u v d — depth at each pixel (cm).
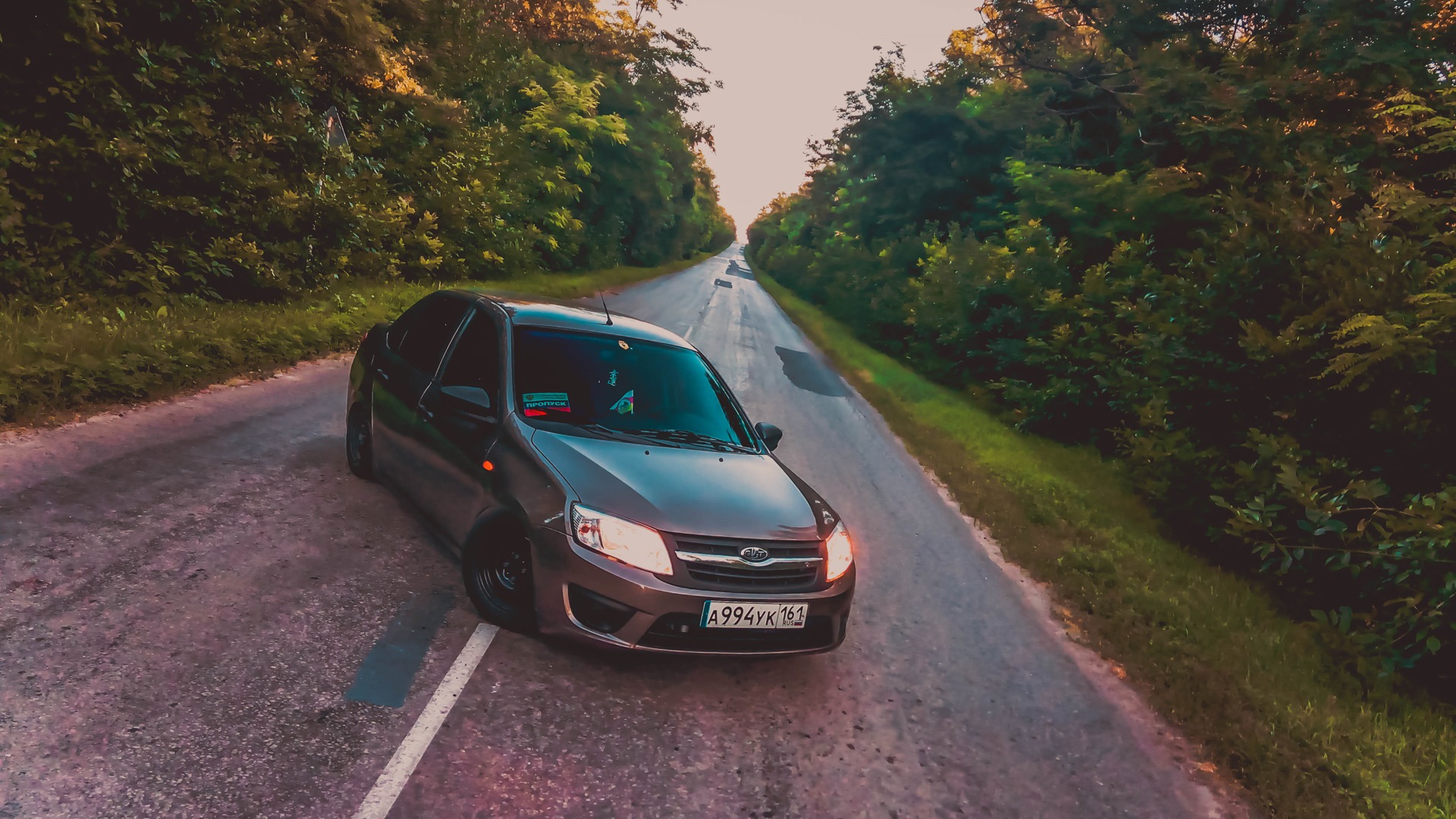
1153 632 594
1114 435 1302
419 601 406
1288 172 1098
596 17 4494
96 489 445
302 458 580
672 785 315
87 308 812
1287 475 666
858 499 866
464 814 270
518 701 343
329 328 1048
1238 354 905
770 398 1426
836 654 468
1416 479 727
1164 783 401
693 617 357
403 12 1991
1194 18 2350
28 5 831
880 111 3484
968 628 559
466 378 459
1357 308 754
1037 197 1881
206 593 365
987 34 3275
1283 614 753
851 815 324
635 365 483
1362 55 1606
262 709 296
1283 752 434
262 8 1267
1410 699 581
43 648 298
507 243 2370
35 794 231
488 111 2695
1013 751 404
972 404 1856
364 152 1680
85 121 836
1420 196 764
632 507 363
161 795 243
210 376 731
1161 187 1590
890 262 3062
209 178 1012
